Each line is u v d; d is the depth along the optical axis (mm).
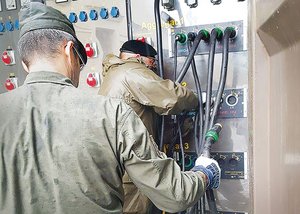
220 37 1370
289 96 629
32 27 742
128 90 1321
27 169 675
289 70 626
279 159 709
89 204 692
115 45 1582
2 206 671
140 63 1385
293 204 599
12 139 683
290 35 594
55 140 686
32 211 674
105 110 715
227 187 1452
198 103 1391
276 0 587
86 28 1622
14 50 1795
